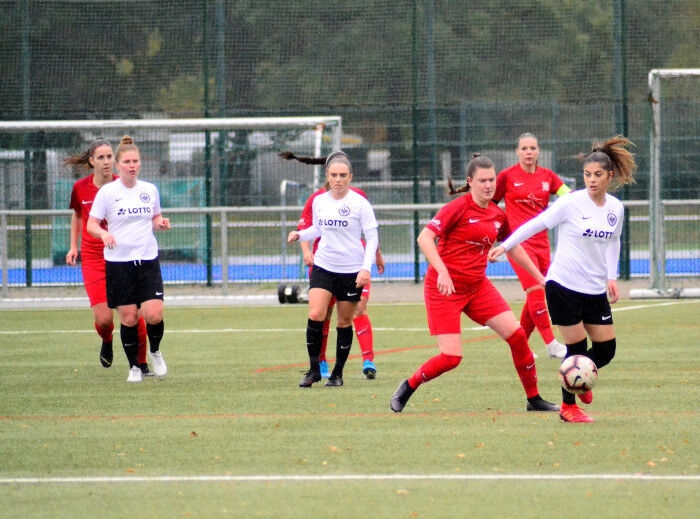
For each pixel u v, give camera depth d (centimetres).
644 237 7062
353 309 3328
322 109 7269
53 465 2300
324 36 7281
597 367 2786
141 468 2262
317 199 3338
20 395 3238
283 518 1875
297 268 6519
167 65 7350
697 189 7106
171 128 6109
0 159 7125
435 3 7219
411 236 7094
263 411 2922
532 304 3884
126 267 3450
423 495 2011
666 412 2817
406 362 3891
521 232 2692
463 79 7219
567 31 7150
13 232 6719
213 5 7288
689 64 7100
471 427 2642
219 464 2286
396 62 7244
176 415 2880
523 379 2845
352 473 2189
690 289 6056
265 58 7294
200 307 6091
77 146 7181
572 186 7050
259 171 7038
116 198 3428
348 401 3066
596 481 2095
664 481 2089
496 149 7206
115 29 7369
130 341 3491
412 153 7238
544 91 7181
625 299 6003
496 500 1967
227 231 6397
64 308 6222
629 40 7112
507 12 7194
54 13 7356
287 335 4741
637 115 7094
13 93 7331
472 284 2784
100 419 2828
